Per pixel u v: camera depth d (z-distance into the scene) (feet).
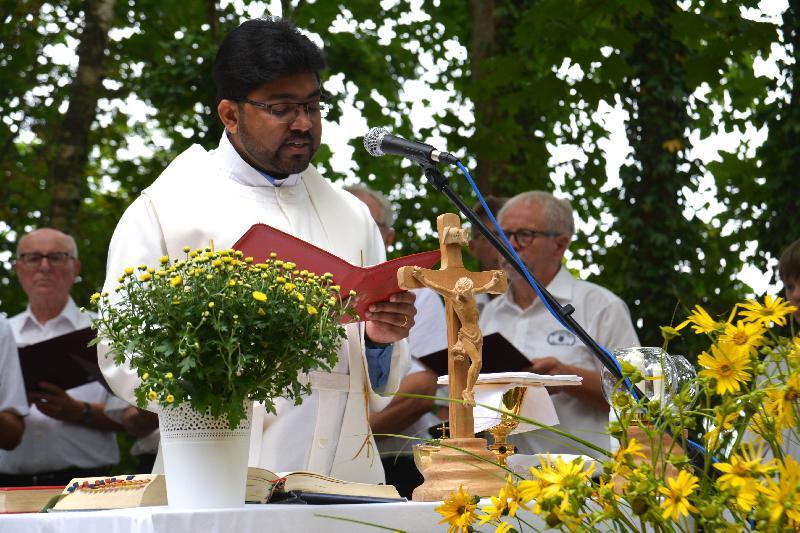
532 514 9.49
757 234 31.24
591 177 41.93
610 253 34.37
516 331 20.43
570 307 10.12
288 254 11.03
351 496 10.05
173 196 13.57
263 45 13.33
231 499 9.51
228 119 13.82
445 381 12.12
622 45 31.50
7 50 49.62
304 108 13.52
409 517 9.26
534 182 36.14
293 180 14.15
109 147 54.65
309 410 13.01
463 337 10.78
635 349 9.98
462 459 10.39
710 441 7.23
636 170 32.58
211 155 14.14
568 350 19.98
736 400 7.13
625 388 9.64
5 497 10.34
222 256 9.78
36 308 24.07
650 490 6.93
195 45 43.73
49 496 10.49
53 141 49.93
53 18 50.31
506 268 20.38
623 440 7.31
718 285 37.11
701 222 33.63
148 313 9.48
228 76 13.52
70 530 8.73
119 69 50.37
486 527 9.35
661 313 31.86
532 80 34.19
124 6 52.08
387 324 12.35
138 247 13.23
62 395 21.42
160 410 9.61
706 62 30.78
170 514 8.47
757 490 6.72
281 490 10.21
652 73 32.40
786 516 6.64
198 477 9.44
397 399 19.13
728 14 30.50
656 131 32.40
